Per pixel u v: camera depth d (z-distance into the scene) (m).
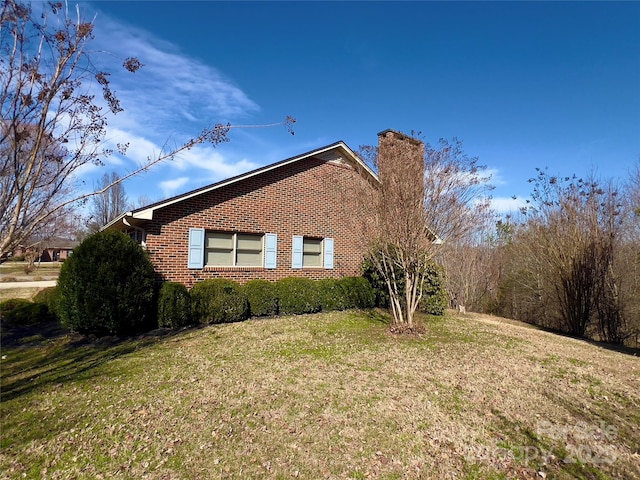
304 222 13.34
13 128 2.69
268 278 12.44
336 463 3.63
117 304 8.46
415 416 4.61
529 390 5.66
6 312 10.29
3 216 2.75
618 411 5.07
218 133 3.76
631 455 3.97
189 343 7.92
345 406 4.81
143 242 10.43
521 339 9.66
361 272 13.84
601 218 13.50
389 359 6.90
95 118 3.21
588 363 7.51
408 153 8.80
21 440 3.92
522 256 18.69
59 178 3.07
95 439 3.94
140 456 3.65
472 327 10.96
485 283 21.97
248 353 7.12
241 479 3.36
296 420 4.41
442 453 3.87
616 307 13.12
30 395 5.13
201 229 11.12
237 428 4.20
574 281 13.61
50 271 32.25
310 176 13.59
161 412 4.56
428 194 8.65
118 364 6.50
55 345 8.07
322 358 6.85
